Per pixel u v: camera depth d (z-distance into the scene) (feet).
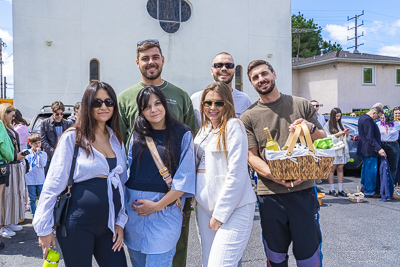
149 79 10.38
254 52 53.67
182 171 7.93
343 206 20.63
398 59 80.12
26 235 16.25
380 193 22.70
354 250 13.57
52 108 20.61
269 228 8.93
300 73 84.53
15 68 41.86
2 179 14.99
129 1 46.52
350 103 76.43
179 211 8.26
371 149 22.67
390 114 23.02
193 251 13.85
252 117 9.27
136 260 8.02
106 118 7.70
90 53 44.88
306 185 8.68
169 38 49.06
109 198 7.41
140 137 8.11
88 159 7.32
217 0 51.39
